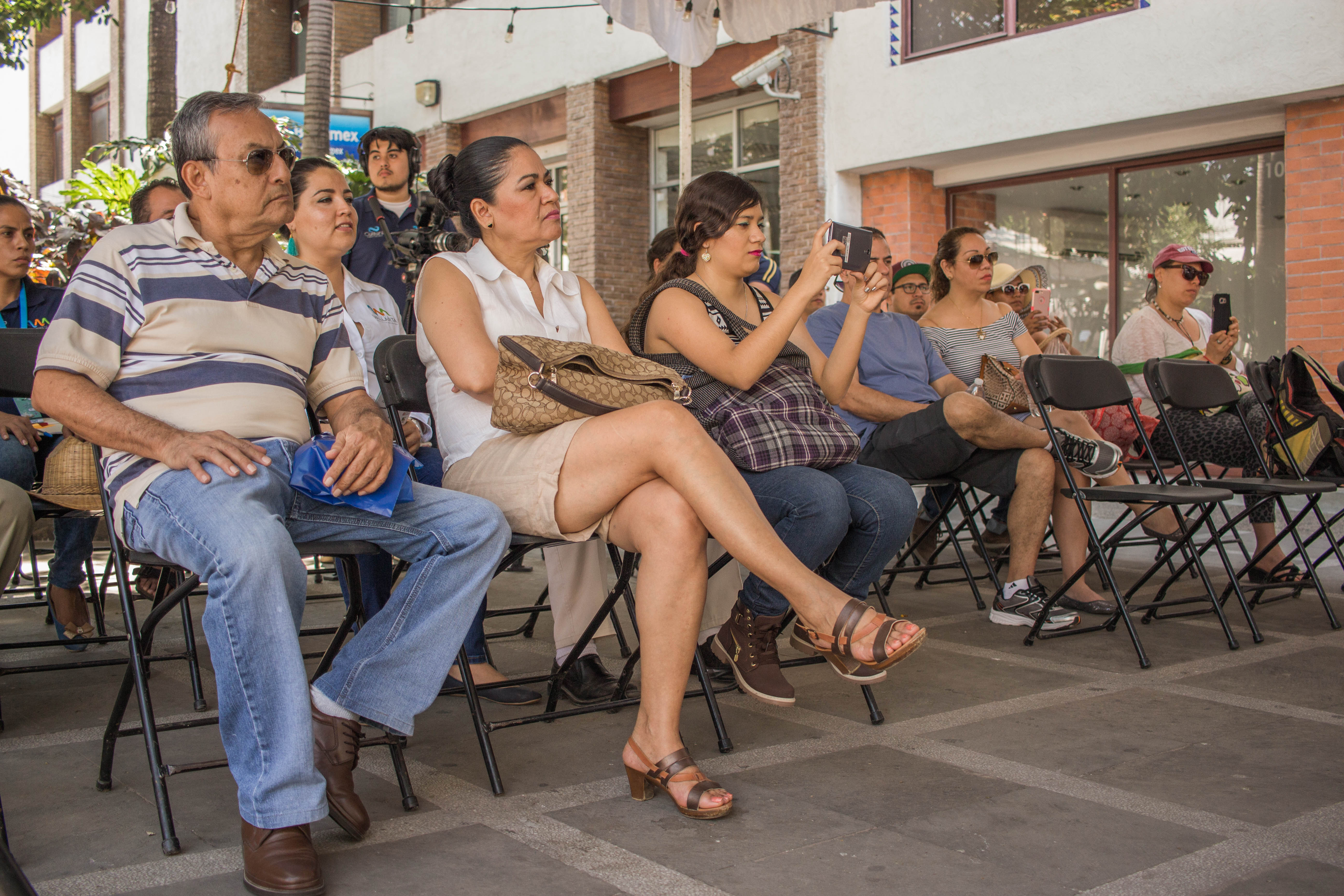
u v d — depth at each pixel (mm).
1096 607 4574
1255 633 4035
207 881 2014
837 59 9203
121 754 2770
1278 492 4160
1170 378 4434
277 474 2221
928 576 5285
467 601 2307
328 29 10258
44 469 3463
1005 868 2051
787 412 3092
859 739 2875
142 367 2254
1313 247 7023
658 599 2346
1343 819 2285
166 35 13570
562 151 12641
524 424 2463
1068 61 7812
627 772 2510
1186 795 2432
